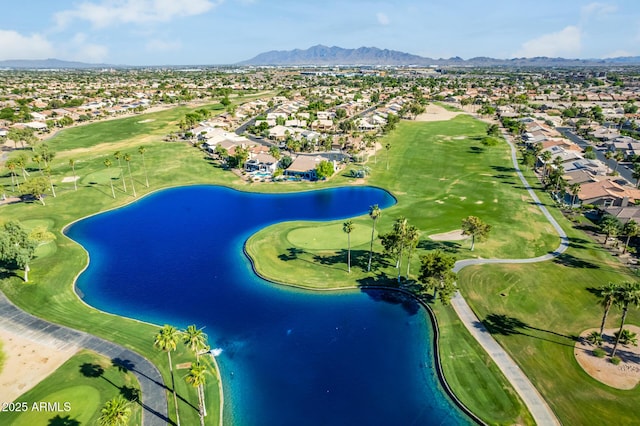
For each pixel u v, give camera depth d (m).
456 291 73.94
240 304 73.69
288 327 67.38
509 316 66.94
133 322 68.06
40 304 71.44
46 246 93.19
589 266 81.25
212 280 81.75
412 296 74.50
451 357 58.66
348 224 80.06
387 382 55.94
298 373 57.56
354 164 161.38
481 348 60.00
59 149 180.88
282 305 73.25
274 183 142.00
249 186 139.38
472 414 49.66
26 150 178.00
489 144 187.75
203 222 111.38
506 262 83.38
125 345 61.56
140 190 134.75
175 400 48.44
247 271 85.19
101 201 124.38
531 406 49.94
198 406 50.75
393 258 86.88
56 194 127.62
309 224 106.69
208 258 90.94
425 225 103.12
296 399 53.16
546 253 87.06
